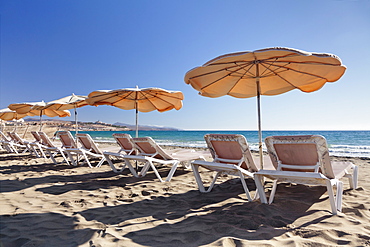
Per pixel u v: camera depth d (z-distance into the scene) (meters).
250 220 2.31
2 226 2.25
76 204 2.96
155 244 1.88
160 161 4.33
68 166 6.05
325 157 2.54
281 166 3.00
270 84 4.59
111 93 5.68
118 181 4.30
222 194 3.39
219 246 1.80
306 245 1.80
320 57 2.66
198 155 5.19
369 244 1.79
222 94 4.75
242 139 3.04
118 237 2.01
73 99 7.90
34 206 2.85
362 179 4.34
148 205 2.91
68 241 1.95
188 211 2.67
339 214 2.43
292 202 2.88
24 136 14.16
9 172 5.17
